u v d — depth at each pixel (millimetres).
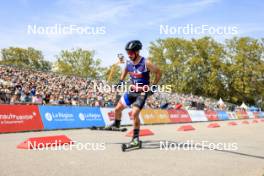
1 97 13508
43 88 17203
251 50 61250
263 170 4457
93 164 4406
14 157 4770
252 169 4531
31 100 14664
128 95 6250
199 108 31812
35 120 11352
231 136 10414
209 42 60125
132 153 5559
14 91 14617
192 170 4254
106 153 5465
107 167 4234
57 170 3926
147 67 6051
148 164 4562
